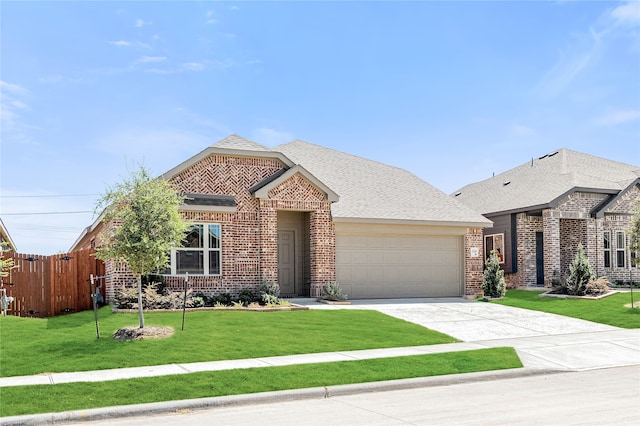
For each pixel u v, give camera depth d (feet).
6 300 56.80
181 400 30.81
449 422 26.89
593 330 58.75
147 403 30.30
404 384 35.83
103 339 45.09
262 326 52.60
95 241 79.71
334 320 57.57
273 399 32.19
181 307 61.87
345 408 30.27
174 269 66.39
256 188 70.90
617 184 96.43
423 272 81.87
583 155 112.47
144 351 41.45
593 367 42.60
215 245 68.49
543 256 95.71
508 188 108.68
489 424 26.35
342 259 76.74
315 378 35.78
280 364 39.04
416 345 48.49
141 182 47.73
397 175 96.37
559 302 76.69
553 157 112.37
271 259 70.44
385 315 62.90
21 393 31.14
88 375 35.32
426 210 83.71
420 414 28.63
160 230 47.29
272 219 70.95
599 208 93.20
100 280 69.36
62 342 43.80
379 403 31.42
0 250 55.01
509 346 48.57
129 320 53.57
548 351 47.19
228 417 28.58
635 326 60.70
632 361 44.65
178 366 38.01
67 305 62.23
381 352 44.50
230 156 70.13
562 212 91.25
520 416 27.89
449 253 83.92
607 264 94.73
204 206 67.41
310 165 90.27
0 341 43.75
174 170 66.80
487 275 82.64
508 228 98.58
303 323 55.16
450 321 62.03
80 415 28.35
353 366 38.99
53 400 30.27
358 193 84.43
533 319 64.85
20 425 27.40
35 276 58.90
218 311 60.23
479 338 53.26
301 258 77.36
